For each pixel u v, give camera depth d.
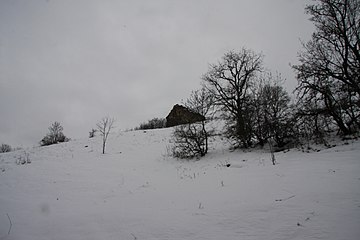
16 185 11.55
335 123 15.12
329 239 3.62
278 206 5.20
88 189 10.30
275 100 16.56
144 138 29.17
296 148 14.91
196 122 18.55
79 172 14.57
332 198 5.16
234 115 18.81
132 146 25.92
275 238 3.92
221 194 7.06
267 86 17.19
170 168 15.48
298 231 4.01
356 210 4.40
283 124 15.83
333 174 7.38
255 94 17.98
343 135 14.67
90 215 6.12
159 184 10.51
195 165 15.51
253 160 13.80
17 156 23.70
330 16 15.39
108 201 7.97
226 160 15.37
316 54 15.48
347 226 3.89
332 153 11.46
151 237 4.56
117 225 5.30
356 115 14.50
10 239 4.96
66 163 18.23
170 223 5.11
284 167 10.15
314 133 14.94
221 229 4.52
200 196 7.18
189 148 18.27
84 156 21.97
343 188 5.71
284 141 16.94
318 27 15.70
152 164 17.39
